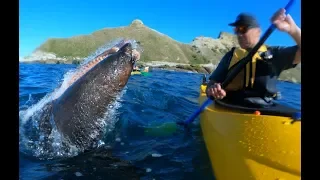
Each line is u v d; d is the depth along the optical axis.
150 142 2.26
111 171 1.81
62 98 2.17
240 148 1.51
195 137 2.35
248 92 1.80
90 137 2.13
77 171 1.80
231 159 1.53
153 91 4.55
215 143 1.81
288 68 1.67
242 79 1.81
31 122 2.34
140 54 2.22
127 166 1.88
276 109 1.65
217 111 2.00
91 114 2.08
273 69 1.70
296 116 1.50
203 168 1.83
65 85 2.35
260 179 1.33
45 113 2.27
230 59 1.87
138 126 2.58
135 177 1.74
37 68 10.58
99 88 2.08
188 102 3.84
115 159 1.97
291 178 1.28
